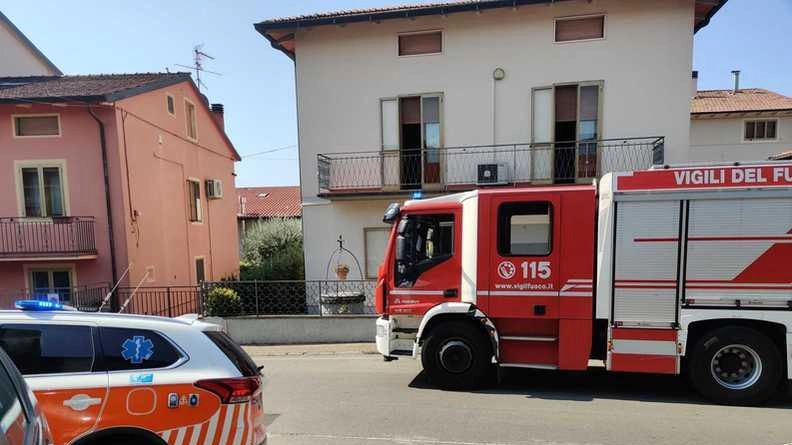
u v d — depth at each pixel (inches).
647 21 433.1
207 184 705.0
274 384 257.3
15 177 473.7
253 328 379.9
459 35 464.1
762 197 201.2
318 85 486.6
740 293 203.6
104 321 129.4
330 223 492.1
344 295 389.4
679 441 171.2
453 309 234.4
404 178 482.6
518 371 273.7
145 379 122.8
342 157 486.9
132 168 503.2
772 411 201.6
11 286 479.5
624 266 214.2
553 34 449.7
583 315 221.0
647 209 211.5
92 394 119.5
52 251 469.4
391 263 251.6
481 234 232.2
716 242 205.5
